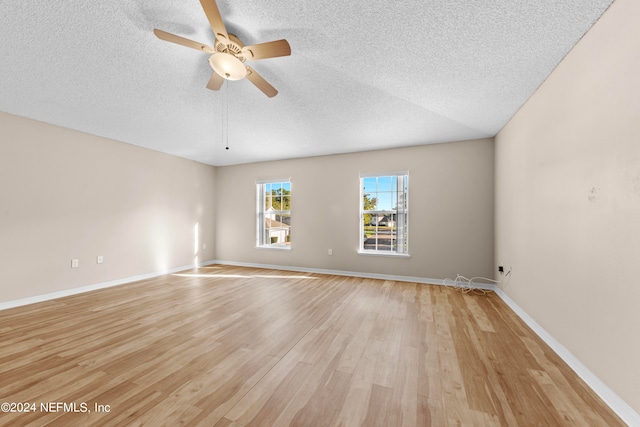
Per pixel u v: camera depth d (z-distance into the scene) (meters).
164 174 4.92
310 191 5.19
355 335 2.34
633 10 1.35
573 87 1.89
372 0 1.48
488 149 3.98
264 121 3.35
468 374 1.75
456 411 1.41
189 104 2.86
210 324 2.57
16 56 2.00
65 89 2.52
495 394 1.55
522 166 2.80
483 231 3.99
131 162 4.36
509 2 1.49
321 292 3.71
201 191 5.73
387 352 2.04
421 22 1.65
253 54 1.76
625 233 1.40
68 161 3.57
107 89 2.53
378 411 1.40
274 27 1.71
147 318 2.72
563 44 1.85
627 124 1.39
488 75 2.26
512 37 1.79
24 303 3.13
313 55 2.01
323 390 1.58
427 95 2.63
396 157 4.52
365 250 4.83
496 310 2.99
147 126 3.54
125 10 1.55
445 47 1.90
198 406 1.43
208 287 3.96
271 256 5.54
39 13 1.57
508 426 1.31
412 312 2.92
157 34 1.55
